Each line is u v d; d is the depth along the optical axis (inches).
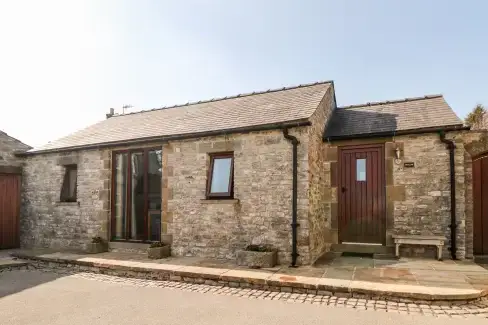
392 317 169.6
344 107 403.9
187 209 322.3
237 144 304.7
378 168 321.4
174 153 334.3
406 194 304.7
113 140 366.0
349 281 217.6
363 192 325.4
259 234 288.4
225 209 304.0
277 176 285.7
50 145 425.4
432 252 292.5
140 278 265.1
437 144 297.0
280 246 279.4
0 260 323.6
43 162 415.2
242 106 376.8
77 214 382.9
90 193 375.6
